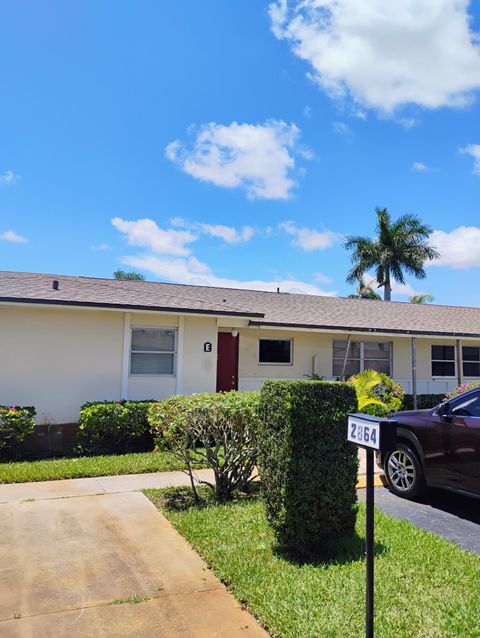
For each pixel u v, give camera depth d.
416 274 39.72
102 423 9.15
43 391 9.97
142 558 4.26
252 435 5.86
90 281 13.05
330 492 4.25
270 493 4.40
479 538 4.98
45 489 6.49
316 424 4.26
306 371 14.68
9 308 9.84
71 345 10.26
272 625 3.12
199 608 3.41
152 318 11.01
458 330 15.84
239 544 4.50
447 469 5.82
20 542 4.59
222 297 14.77
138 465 7.80
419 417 6.39
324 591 3.57
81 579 3.83
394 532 4.88
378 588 3.61
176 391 11.08
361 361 15.53
